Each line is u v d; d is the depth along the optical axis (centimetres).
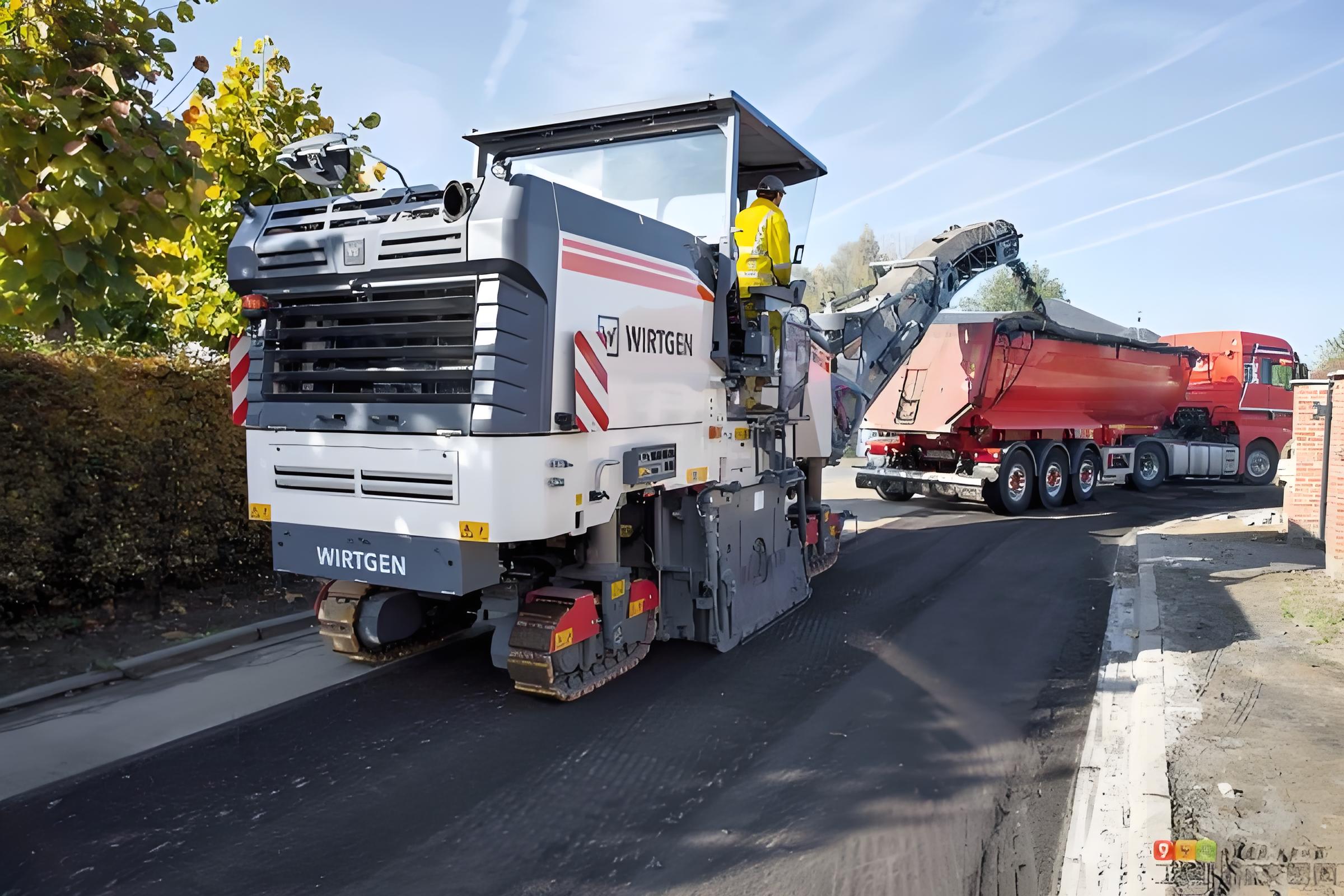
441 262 426
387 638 557
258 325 497
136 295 468
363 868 340
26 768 421
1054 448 1405
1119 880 330
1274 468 1858
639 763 437
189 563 689
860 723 491
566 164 643
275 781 412
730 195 590
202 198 471
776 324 658
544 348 433
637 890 327
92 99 432
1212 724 467
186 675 557
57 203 420
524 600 512
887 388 1335
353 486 464
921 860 349
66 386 597
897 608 748
